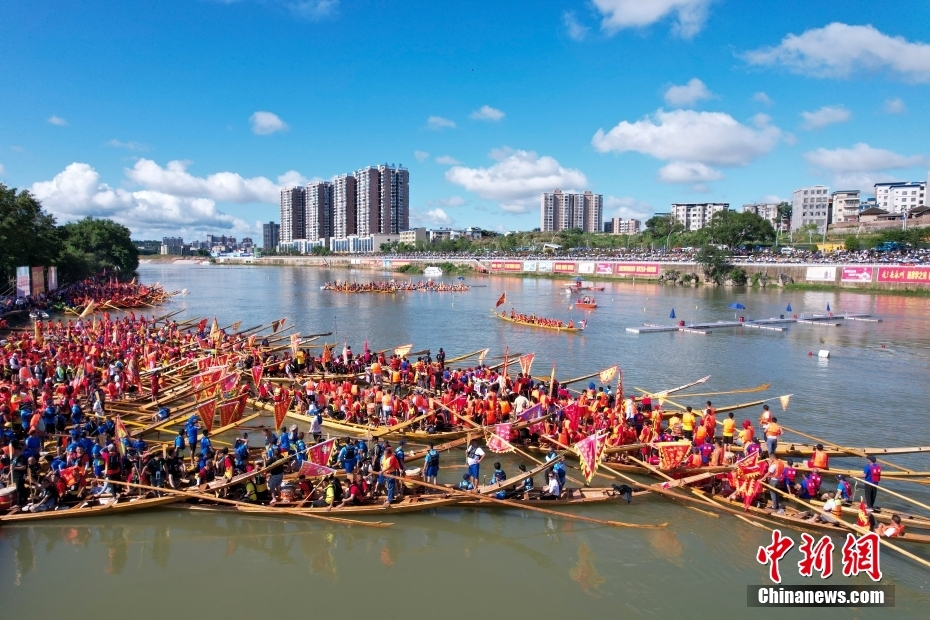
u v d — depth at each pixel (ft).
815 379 155.74
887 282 379.55
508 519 78.74
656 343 208.33
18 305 247.50
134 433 98.58
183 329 227.20
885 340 214.07
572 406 99.86
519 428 97.40
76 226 484.74
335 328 245.45
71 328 181.37
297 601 61.87
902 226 606.55
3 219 268.00
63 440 87.92
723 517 79.00
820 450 84.12
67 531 73.92
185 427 97.86
